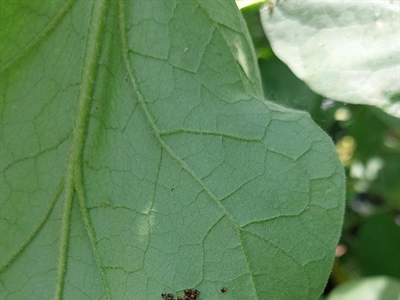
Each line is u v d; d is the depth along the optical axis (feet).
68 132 0.37
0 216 0.38
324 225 0.35
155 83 0.37
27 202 0.38
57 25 0.38
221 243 0.35
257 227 0.35
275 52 0.44
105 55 0.37
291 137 0.36
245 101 0.37
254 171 0.36
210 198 0.36
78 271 0.37
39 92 0.38
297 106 0.52
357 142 0.65
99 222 0.37
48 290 0.37
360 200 0.76
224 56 0.38
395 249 0.64
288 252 0.35
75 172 0.37
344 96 0.41
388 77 0.41
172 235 0.36
